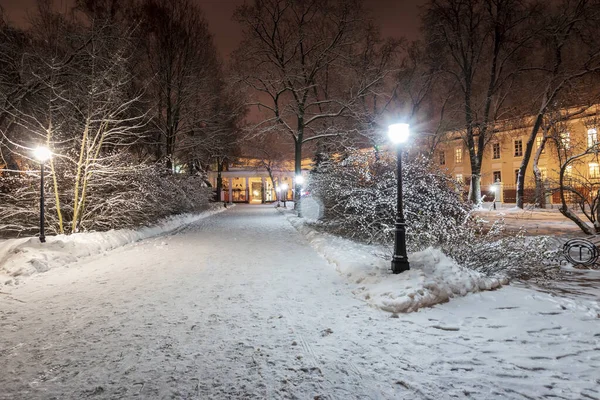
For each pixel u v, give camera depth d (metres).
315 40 24.38
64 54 16.36
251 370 3.83
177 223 21.44
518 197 30.97
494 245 7.95
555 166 37.91
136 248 12.60
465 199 12.23
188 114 26.22
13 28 17.25
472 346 4.37
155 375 3.73
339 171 13.74
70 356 4.18
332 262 9.38
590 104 23.25
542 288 6.96
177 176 23.53
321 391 3.43
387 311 5.60
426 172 11.92
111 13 20.95
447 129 28.33
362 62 25.70
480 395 3.34
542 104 28.62
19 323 5.28
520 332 4.76
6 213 13.70
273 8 23.81
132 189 15.41
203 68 26.62
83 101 13.59
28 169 13.80
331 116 25.33
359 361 4.02
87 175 13.66
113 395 3.37
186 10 25.06
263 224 22.02
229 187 64.69
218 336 4.74
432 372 3.77
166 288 7.19
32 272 8.53
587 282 7.43
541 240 8.30
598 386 3.47
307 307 5.90
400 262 7.00
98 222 14.07
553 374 3.70
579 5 25.25
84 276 8.34
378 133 23.59
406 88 28.20
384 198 11.52
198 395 3.37
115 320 5.37
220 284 7.44
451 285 6.29
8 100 14.95
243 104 25.42
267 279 7.81
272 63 24.34
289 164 57.47
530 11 26.64
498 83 30.78
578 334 4.68
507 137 41.28
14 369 3.88
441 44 28.58
